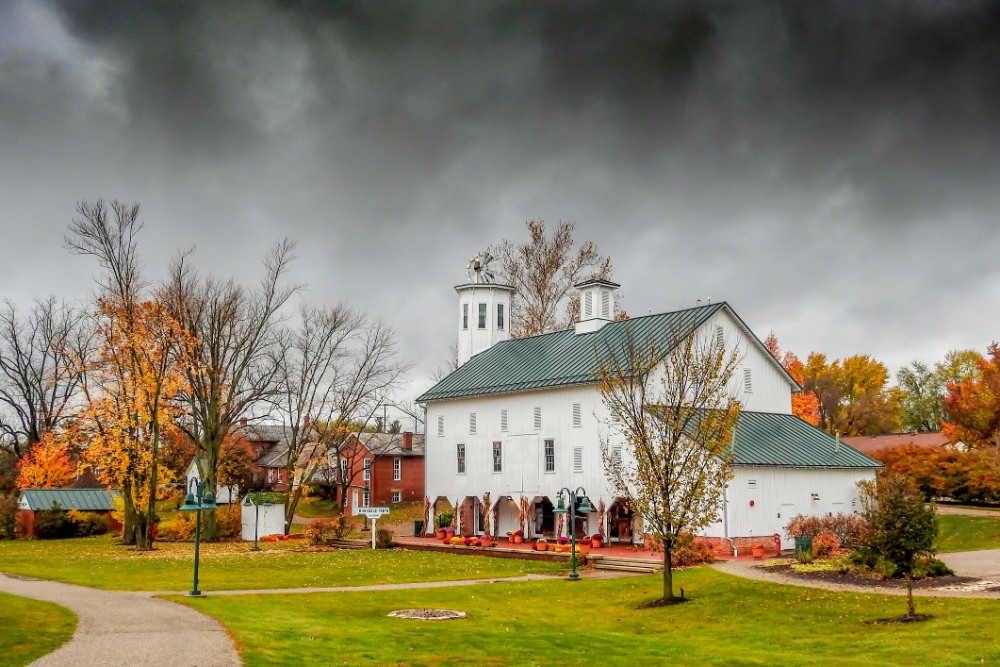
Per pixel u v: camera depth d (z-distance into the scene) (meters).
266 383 51.56
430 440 50.88
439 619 21.27
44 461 60.94
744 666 15.81
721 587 25.94
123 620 18.98
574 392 42.31
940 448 51.88
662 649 17.73
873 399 79.81
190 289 47.84
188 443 63.50
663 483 24.52
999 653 15.34
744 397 43.41
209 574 31.61
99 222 42.88
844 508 40.56
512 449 45.38
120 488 46.72
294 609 21.97
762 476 36.94
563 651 17.34
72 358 44.69
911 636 17.45
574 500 31.72
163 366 43.97
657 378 37.69
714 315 42.22
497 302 56.94
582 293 48.56
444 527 51.81
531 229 62.59
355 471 73.44
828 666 15.28
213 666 14.08
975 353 91.62
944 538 37.78
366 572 32.81
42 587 26.70
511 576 31.77
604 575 31.89
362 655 15.95
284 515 53.06
